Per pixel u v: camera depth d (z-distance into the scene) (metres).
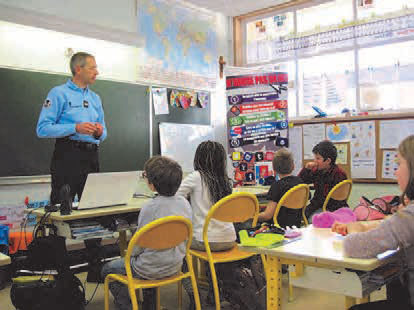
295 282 1.48
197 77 5.62
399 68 4.66
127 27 4.78
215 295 2.21
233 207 2.26
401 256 1.40
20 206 3.80
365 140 4.62
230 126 5.07
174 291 3.09
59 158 2.79
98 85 4.46
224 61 6.01
